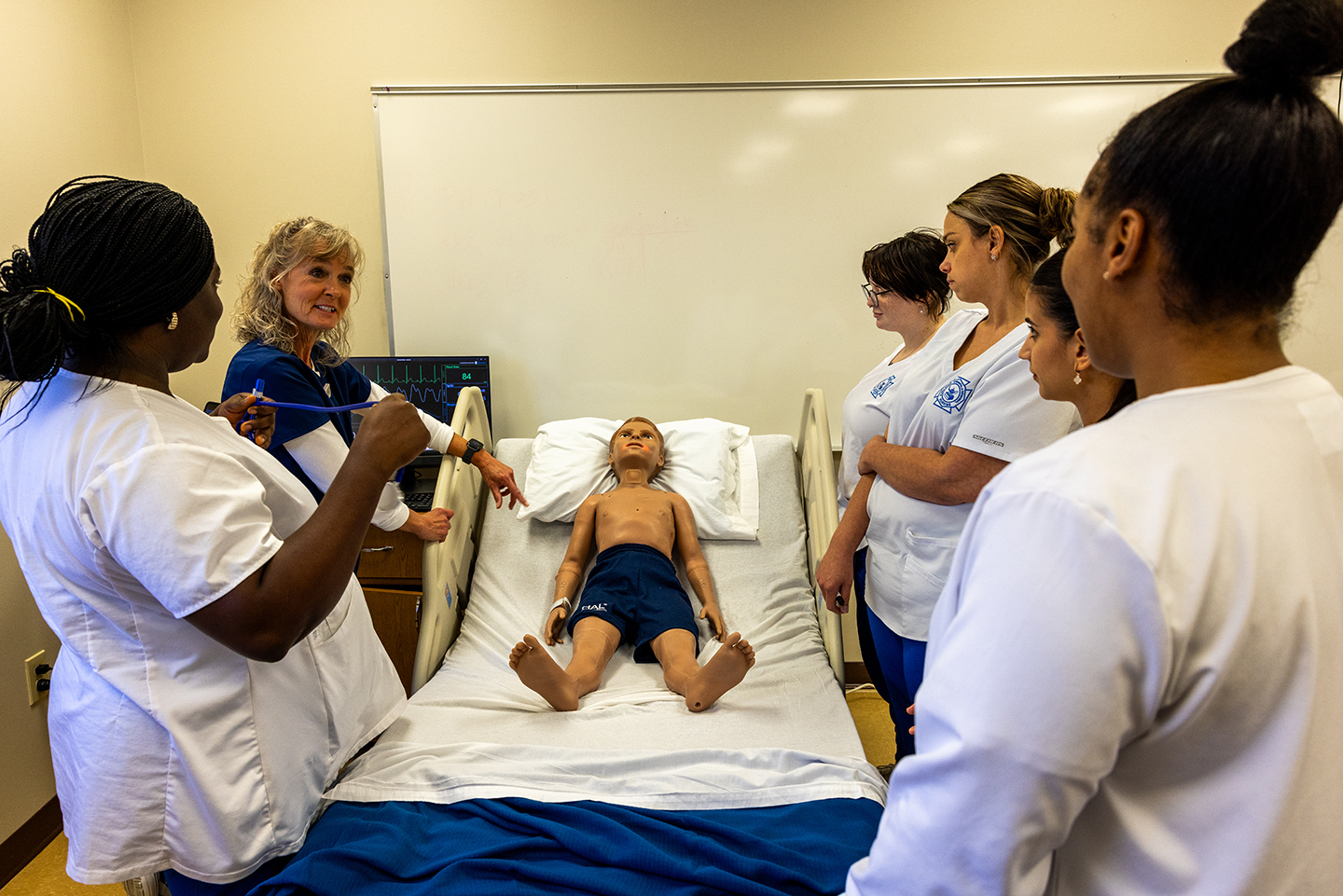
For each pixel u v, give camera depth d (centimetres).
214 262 101
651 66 261
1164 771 50
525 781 139
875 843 57
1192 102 49
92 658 101
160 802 105
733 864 119
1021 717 47
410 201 264
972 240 148
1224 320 51
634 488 242
